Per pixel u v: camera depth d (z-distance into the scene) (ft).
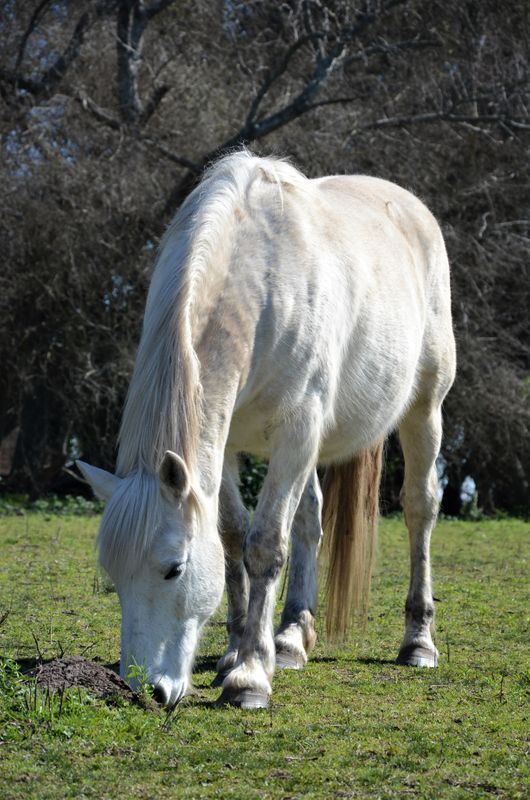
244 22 88.12
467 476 91.09
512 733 18.88
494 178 84.94
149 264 76.79
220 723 18.88
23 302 77.51
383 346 24.94
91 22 81.00
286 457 21.76
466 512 89.66
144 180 77.82
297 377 21.62
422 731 18.76
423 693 22.31
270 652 21.38
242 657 21.11
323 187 26.48
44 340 78.23
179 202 81.25
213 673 24.40
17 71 79.51
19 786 14.92
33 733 17.21
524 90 82.99
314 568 26.73
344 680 23.58
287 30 86.69
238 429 22.38
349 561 26.81
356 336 24.03
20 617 29.91
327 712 20.20
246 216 21.76
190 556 18.17
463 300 82.53
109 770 15.80
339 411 24.27
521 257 86.63
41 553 46.39
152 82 86.12
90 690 19.36
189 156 83.05
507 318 90.48
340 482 27.02
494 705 21.15
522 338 92.27
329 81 83.25
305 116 85.15
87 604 32.48
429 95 83.87
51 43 83.20
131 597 17.93
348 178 28.32
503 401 80.74
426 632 26.43
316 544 26.78
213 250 20.62
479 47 82.48
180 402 18.19
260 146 82.23
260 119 85.51
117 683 20.02
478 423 82.02
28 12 82.23
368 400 24.97
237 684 20.53
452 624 30.94
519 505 90.17
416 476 28.30
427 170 85.46
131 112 82.23
